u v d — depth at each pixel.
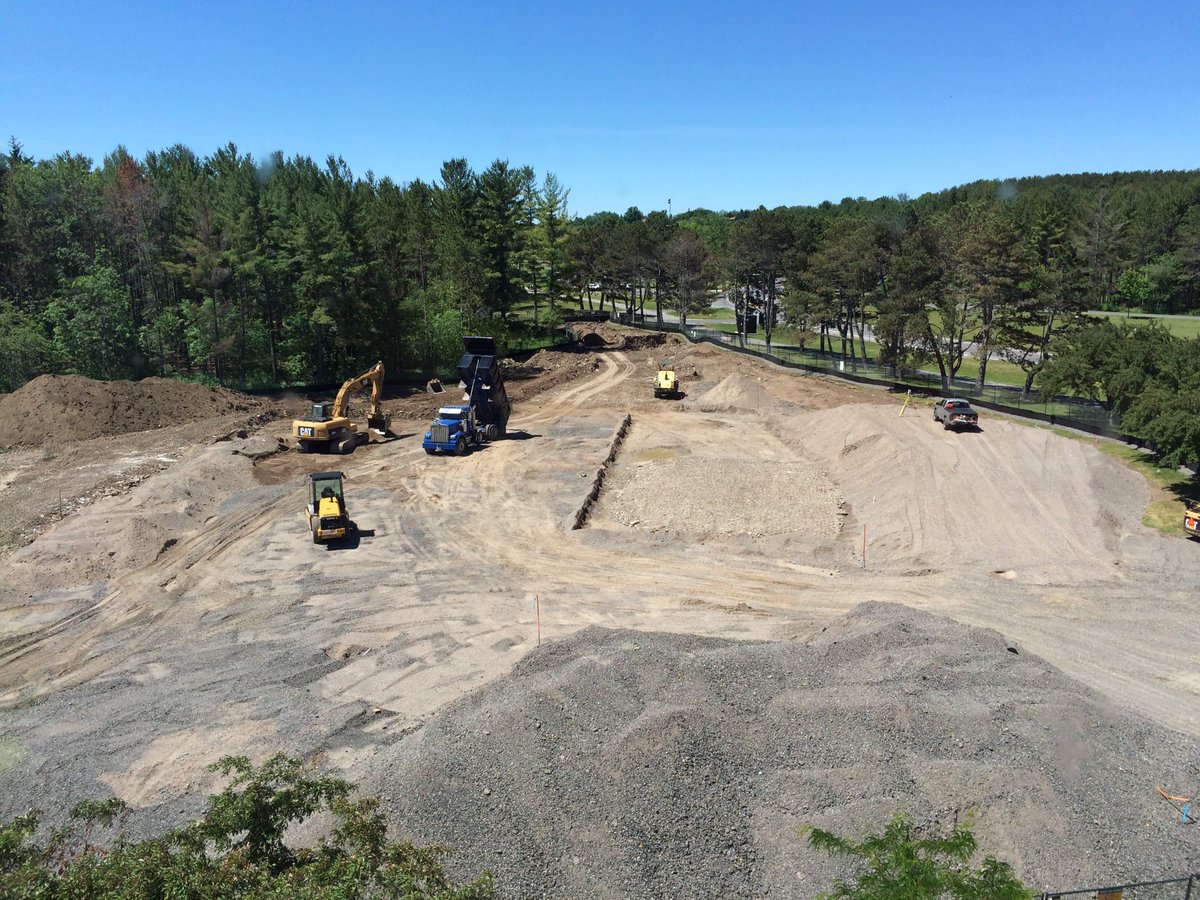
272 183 65.31
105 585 26.20
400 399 58.19
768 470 38.03
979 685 17.59
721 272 86.06
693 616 24.67
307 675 20.88
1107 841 13.11
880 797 13.95
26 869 8.02
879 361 61.66
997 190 153.25
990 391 53.78
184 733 18.08
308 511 31.83
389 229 76.94
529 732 15.50
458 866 12.49
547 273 85.25
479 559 29.14
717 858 13.10
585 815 13.58
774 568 28.30
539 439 47.00
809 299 66.44
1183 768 15.08
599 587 26.84
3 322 52.78
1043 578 26.94
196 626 23.67
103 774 16.48
